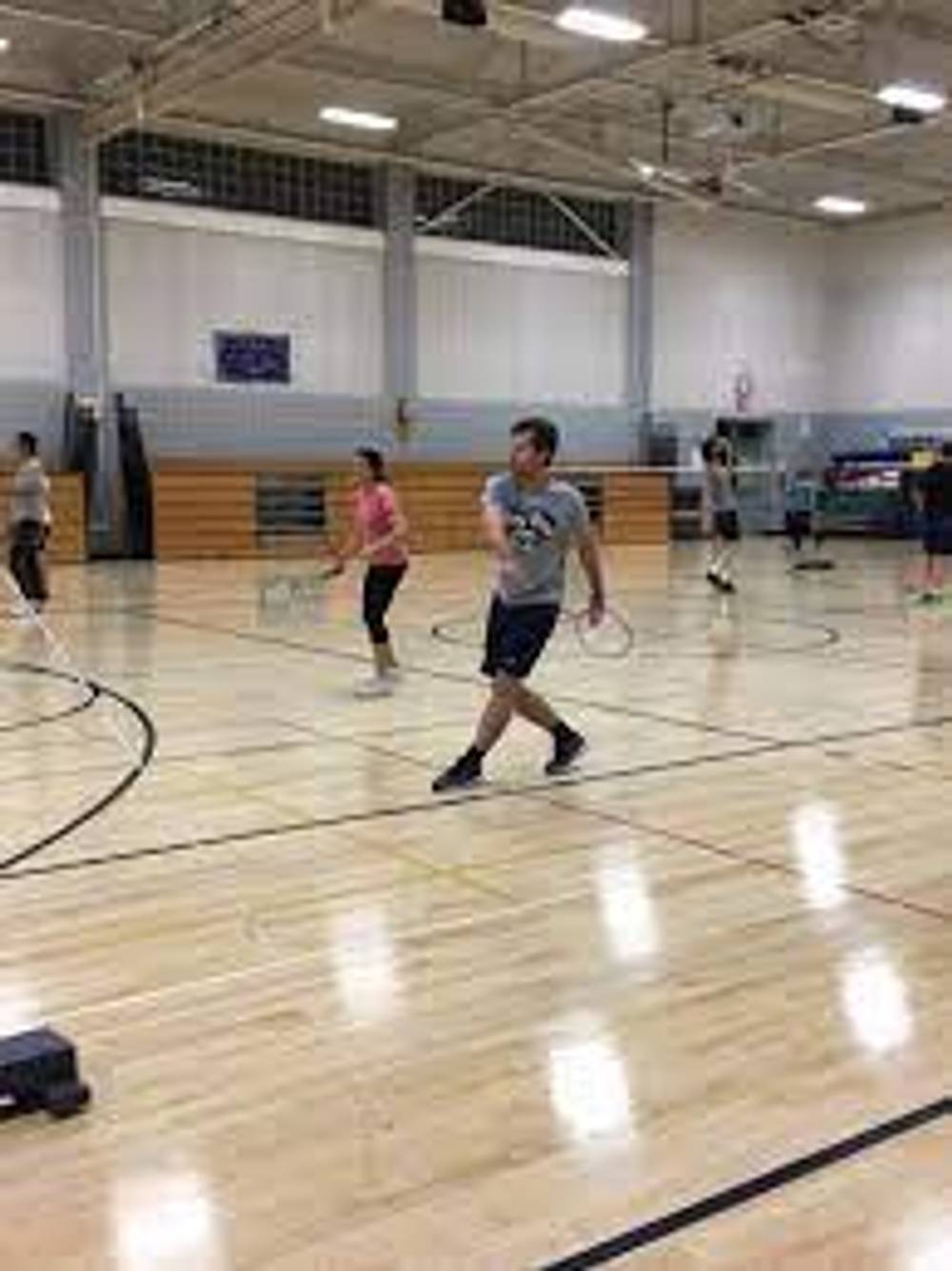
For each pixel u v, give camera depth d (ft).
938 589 48.55
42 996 11.87
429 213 68.28
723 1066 10.39
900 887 14.79
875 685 27.96
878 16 47.21
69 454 59.36
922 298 79.41
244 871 15.44
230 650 33.45
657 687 27.71
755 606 43.50
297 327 64.80
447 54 53.31
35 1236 8.16
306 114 60.29
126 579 52.70
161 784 19.57
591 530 19.51
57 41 51.96
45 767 20.68
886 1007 11.50
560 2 42.24
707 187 62.44
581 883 14.99
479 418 70.59
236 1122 9.59
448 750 21.91
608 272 74.43
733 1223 8.20
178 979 12.24
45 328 58.54
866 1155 9.00
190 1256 7.93
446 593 47.37
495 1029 11.12
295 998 11.80
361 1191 8.64
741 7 47.37
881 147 68.18
